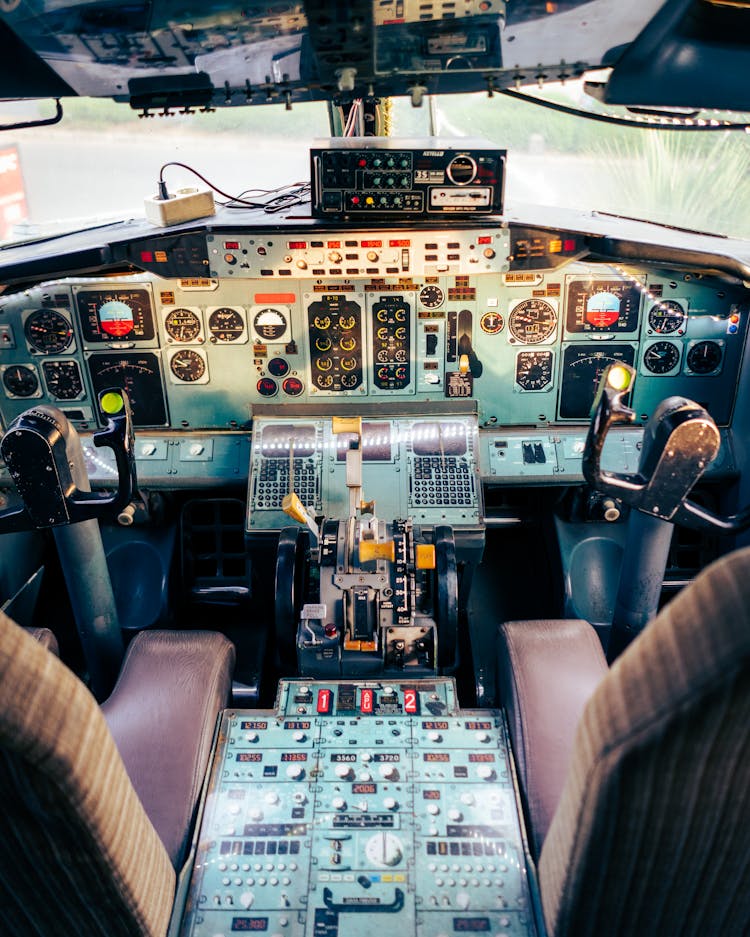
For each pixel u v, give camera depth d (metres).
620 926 1.27
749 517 2.05
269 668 3.16
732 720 0.93
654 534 2.21
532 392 3.23
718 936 1.27
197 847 1.76
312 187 2.73
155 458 3.24
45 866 1.16
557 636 2.15
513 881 1.69
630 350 3.15
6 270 2.75
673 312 3.08
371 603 2.31
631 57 2.07
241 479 3.21
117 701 1.99
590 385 3.21
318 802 1.86
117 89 2.26
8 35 1.81
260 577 3.26
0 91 2.20
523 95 2.59
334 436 3.20
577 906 1.25
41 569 3.46
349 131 3.17
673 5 1.72
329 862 1.73
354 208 2.75
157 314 3.09
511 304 3.08
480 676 3.11
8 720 0.95
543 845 1.52
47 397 3.22
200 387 3.22
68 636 3.33
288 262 2.86
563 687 1.99
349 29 1.81
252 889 1.68
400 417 3.25
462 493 3.09
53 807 1.06
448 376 3.20
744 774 1.00
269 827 1.80
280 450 3.18
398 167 2.68
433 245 2.82
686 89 2.17
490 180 2.69
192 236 2.82
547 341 3.14
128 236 2.85
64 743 1.02
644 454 2.08
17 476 2.06
